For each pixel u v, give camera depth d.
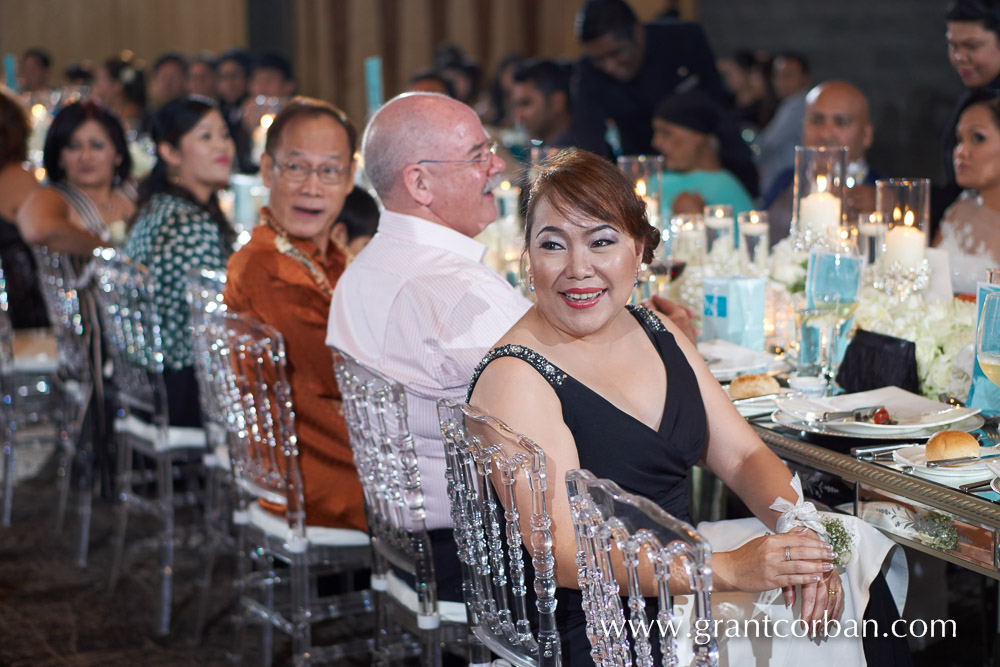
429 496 2.18
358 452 2.23
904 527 1.85
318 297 2.56
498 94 8.16
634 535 1.37
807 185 2.80
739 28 8.82
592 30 5.02
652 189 3.15
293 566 2.50
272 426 2.48
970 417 2.10
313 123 2.69
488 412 1.76
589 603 1.54
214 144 3.50
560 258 1.72
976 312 2.27
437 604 2.12
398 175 2.26
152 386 3.20
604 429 1.75
